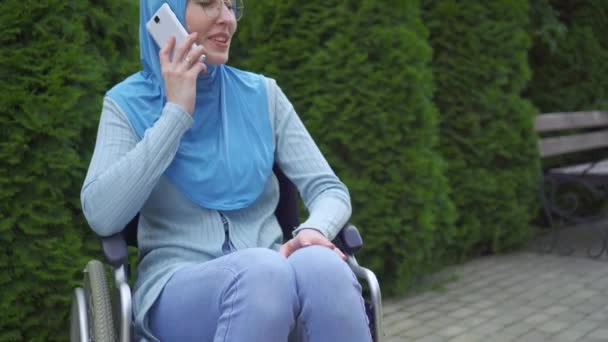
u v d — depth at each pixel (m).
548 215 6.07
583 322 4.11
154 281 1.99
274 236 2.17
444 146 5.51
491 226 5.75
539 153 5.94
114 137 2.05
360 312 1.82
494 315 4.27
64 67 3.14
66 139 3.17
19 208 3.09
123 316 1.79
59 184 3.19
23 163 3.12
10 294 3.11
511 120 5.70
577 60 7.01
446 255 5.60
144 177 1.92
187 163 2.08
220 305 1.81
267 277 1.75
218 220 2.09
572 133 7.08
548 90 7.06
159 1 2.12
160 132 1.94
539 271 5.35
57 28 3.14
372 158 4.42
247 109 2.21
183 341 1.88
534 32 6.66
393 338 3.87
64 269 3.15
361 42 4.34
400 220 4.44
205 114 2.14
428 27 5.46
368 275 1.97
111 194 1.91
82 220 3.31
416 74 4.41
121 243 1.97
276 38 4.46
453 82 5.47
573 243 6.30
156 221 2.11
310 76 4.40
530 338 3.85
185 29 2.10
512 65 5.67
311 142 2.29
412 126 4.52
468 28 5.45
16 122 3.06
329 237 2.09
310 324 1.80
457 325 4.09
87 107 3.23
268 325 1.72
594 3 7.12
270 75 4.46
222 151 2.11
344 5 4.32
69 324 3.27
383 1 4.35
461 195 5.51
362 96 4.34
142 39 2.17
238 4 2.21
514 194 5.79
